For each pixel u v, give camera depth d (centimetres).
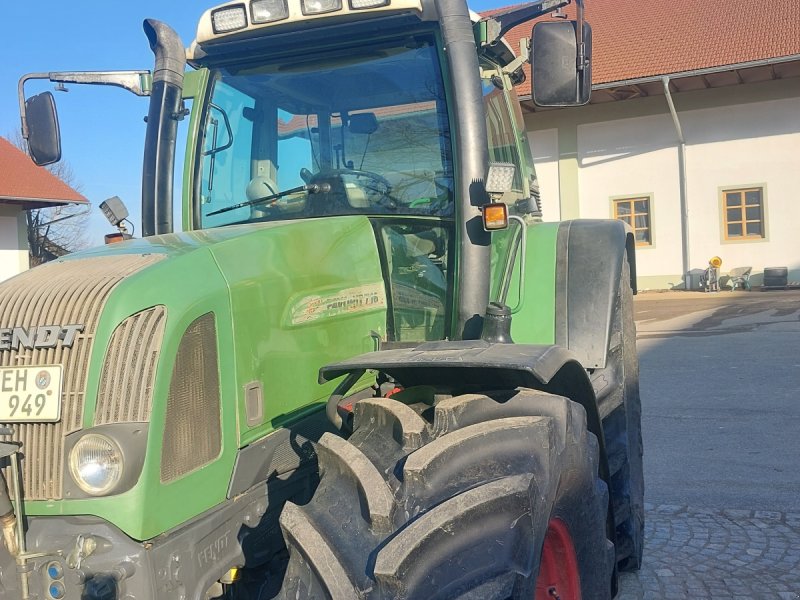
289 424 253
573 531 250
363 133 319
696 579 391
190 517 217
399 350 250
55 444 206
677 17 2266
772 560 411
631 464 380
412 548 193
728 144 2077
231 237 253
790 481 534
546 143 2273
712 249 2106
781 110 2017
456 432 225
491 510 207
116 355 208
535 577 210
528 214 405
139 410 205
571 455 245
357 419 246
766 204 2047
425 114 311
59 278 228
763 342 1136
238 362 234
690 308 1684
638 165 2175
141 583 202
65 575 203
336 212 316
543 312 339
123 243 264
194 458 219
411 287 305
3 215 2092
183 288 222
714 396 805
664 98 2123
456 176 295
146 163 342
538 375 223
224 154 335
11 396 210
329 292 273
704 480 546
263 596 239
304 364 261
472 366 227
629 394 402
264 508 243
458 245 291
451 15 293
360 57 322
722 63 1931
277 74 334
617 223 387
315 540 202
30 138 347
